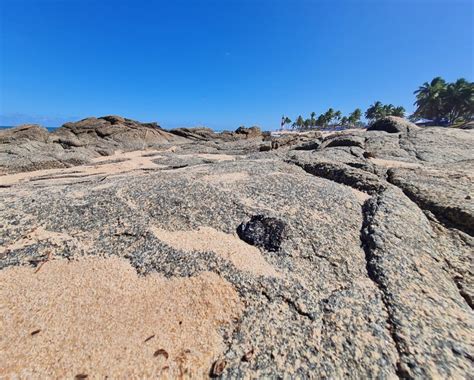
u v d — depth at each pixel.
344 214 6.27
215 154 22.23
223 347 3.44
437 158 12.70
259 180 8.35
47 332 3.65
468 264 4.70
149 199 6.90
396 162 12.04
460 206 6.06
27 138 28.00
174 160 19.28
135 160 20.12
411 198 7.16
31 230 5.73
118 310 3.97
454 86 63.25
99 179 10.03
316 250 4.97
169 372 3.17
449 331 3.39
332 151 13.37
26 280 4.47
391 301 3.83
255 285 4.25
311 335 3.46
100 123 34.84
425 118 73.88
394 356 3.11
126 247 5.24
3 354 3.37
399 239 5.08
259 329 3.61
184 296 4.15
